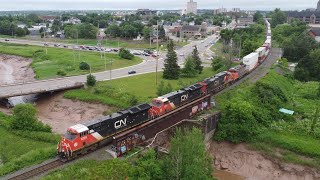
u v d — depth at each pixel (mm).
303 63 114938
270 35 185875
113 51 171000
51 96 92438
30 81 101938
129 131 53719
